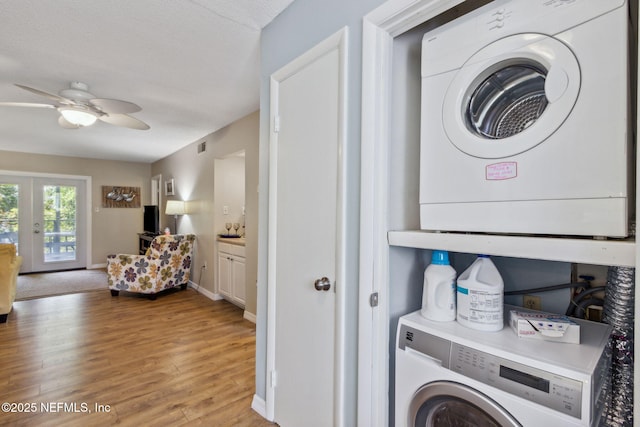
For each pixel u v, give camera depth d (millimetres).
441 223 1045
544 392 784
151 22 1788
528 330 961
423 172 1097
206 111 3385
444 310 1117
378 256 1200
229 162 4398
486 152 931
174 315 3555
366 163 1211
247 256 3490
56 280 5223
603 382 863
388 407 1241
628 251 701
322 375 1427
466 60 986
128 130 4152
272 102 1734
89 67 2342
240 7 1657
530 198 852
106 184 6508
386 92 1199
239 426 1717
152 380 2168
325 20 1420
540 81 904
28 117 3539
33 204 5844
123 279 4172
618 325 1000
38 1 1599
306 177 1514
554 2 816
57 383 2113
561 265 1224
